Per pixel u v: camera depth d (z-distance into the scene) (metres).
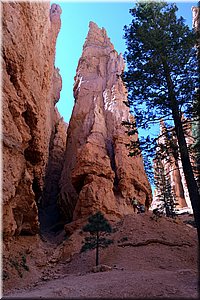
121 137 30.42
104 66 41.00
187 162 11.02
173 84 12.86
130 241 17.66
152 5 14.82
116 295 7.55
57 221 31.67
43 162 24.14
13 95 15.17
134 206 27.33
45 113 24.23
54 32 31.66
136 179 28.69
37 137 20.27
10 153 14.34
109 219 23.16
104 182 25.75
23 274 14.48
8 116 14.32
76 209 24.88
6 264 13.94
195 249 16.80
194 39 13.34
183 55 12.82
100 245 16.52
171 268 13.55
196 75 12.93
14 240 18.06
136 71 13.42
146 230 19.22
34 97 18.88
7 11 14.70
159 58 13.09
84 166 26.64
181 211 40.94
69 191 29.97
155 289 7.91
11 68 15.39
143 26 13.72
